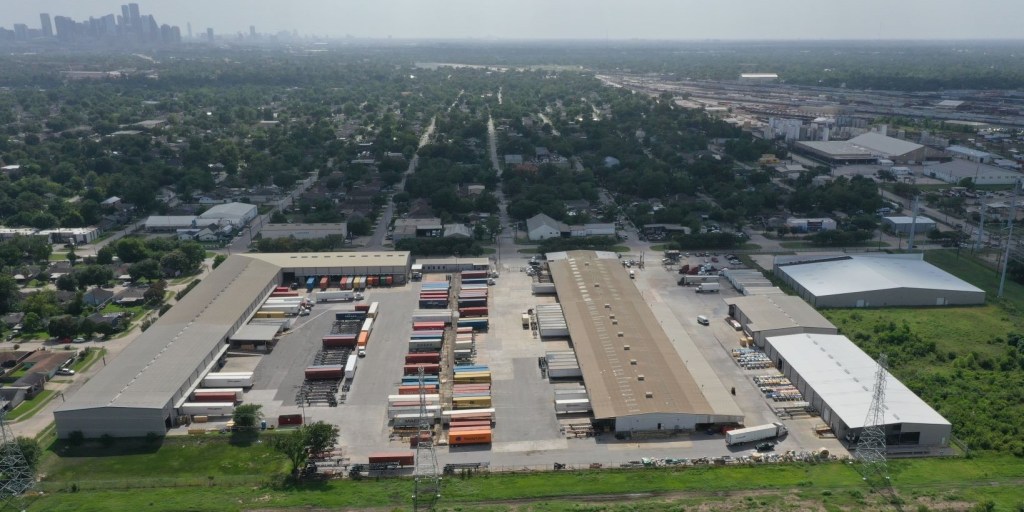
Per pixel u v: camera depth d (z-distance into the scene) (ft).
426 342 471.21
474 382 424.87
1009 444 358.02
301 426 380.78
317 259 607.78
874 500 313.73
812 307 522.06
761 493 321.32
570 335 472.44
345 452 358.02
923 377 428.97
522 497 321.52
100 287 583.58
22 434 375.25
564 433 375.45
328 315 529.86
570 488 328.08
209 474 342.44
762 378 429.38
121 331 506.89
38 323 506.07
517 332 499.51
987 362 449.06
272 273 572.92
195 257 629.51
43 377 426.10
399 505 316.19
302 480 336.90
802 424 383.65
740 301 523.70
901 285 552.00
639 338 458.91
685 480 333.21
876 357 457.68
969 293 549.95
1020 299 565.53
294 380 430.20
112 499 320.70
